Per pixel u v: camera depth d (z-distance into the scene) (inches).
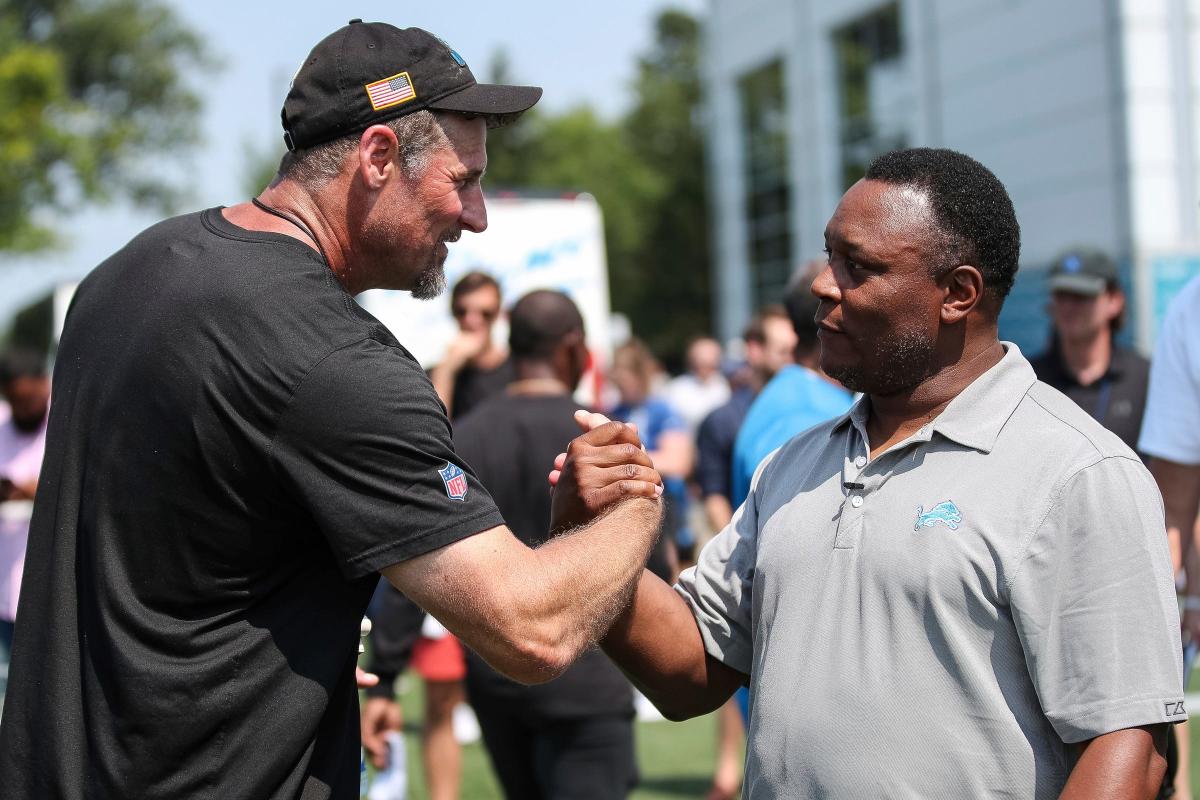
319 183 82.9
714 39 960.9
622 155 2193.7
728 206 959.6
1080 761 71.9
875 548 77.0
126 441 77.1
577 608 80.0
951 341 79.0
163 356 76.4
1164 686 71.4
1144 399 165.9
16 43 1115.9
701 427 229.3
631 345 414.6
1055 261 169.6
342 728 80.8
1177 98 532.4
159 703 75.5
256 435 75.4
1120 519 72.3
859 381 79.9
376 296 292.0
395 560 76.3
